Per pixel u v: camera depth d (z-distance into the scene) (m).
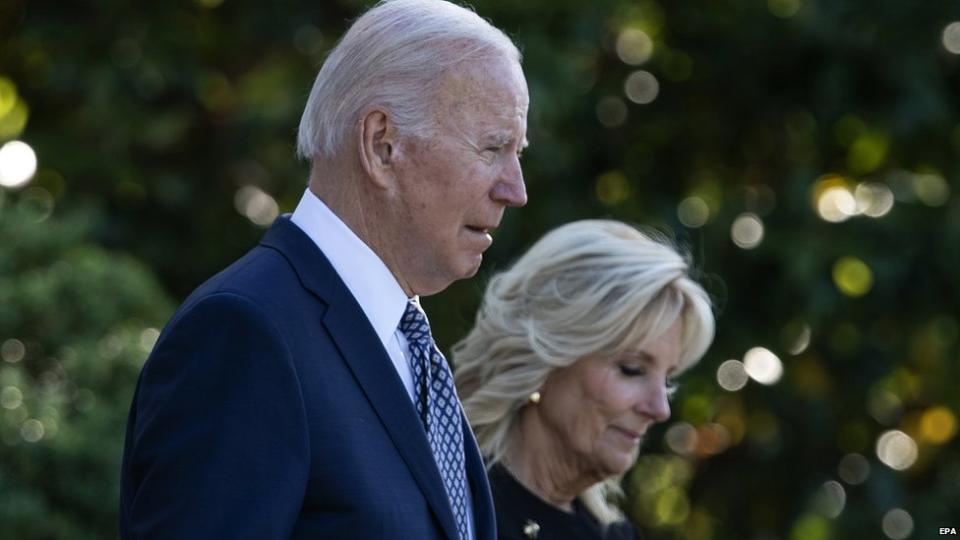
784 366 21.66
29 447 13.84
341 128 8.16
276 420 7.46
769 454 21.98
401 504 7.77
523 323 11.23
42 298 14.84
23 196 18.73
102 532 14.24
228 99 20.39
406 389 8.25
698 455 22.56
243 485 7.31
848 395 21.95
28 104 20.27
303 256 8.09
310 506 7.60
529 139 18.97
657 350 11.20
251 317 7.61
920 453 22.72
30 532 13.69
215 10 20.41
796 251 20.25
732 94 21.77
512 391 11.16
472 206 8.12
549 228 20.06
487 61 8.16
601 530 11.61
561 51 19.28
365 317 8.08
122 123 19.25
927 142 21.75
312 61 20.11
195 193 20.27
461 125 8.06
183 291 20.47
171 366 7.58
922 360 22.25
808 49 21.14
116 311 15.39
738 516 22.72
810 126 21.73
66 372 14.69
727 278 21.17
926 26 20.64
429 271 8.30
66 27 19.80
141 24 19.78
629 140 21.70
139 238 19.91
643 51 21.55
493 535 8.99
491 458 11.21
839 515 21.84
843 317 21.14
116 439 14.41
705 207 21.81
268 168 20.28
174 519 7.28
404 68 8.07
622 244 11.31
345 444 7.68
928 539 21.78
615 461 11.21
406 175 8.06
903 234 20.77
